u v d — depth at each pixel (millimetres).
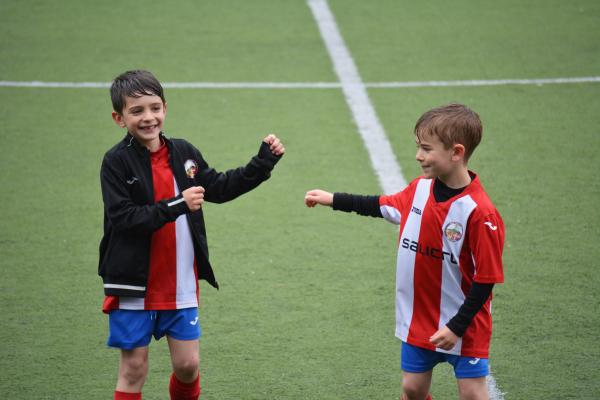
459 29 20672
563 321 9406
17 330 9234
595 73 17922
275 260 10969
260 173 7293
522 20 21188
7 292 10062
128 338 7023
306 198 7258
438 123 6465
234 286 10289
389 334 9227
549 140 14836
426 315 6781
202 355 8789
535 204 12516
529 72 18016
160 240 6996
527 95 16859
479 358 6656
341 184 13289
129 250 6891
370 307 9805
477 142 6582
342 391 8148
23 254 11055
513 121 15656
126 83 6945
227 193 7359
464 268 6586
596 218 12055
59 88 17219
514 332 9188
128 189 6949
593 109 16203
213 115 16000
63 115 15977
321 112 16234
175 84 17469
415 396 7031
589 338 9055
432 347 6750
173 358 7266
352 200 7141
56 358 8703
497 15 21625
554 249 11164
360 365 8617
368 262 10922
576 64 18391
